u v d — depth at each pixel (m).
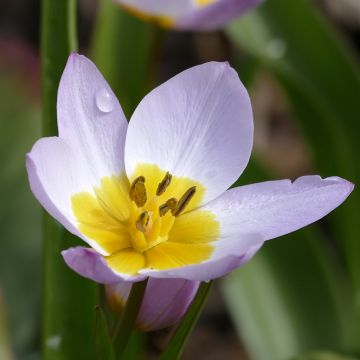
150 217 0.32
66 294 0.35
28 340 0.43
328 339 0.44
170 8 0.40
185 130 0.33
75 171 0.32
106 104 0.32
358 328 0.44
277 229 0.32
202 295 0.32
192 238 0.33
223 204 0.33
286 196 0.32
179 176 0.33
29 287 0.43
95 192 0.33
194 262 0.32
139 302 0.31
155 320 0.32
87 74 0.32
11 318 0.43
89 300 0.35
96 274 0.30
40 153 0.31
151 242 0.32
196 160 0.33
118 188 0.33
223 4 0.39
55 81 0.36
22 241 0.44
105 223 0.33
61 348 0.35
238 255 0.29
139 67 0.44
